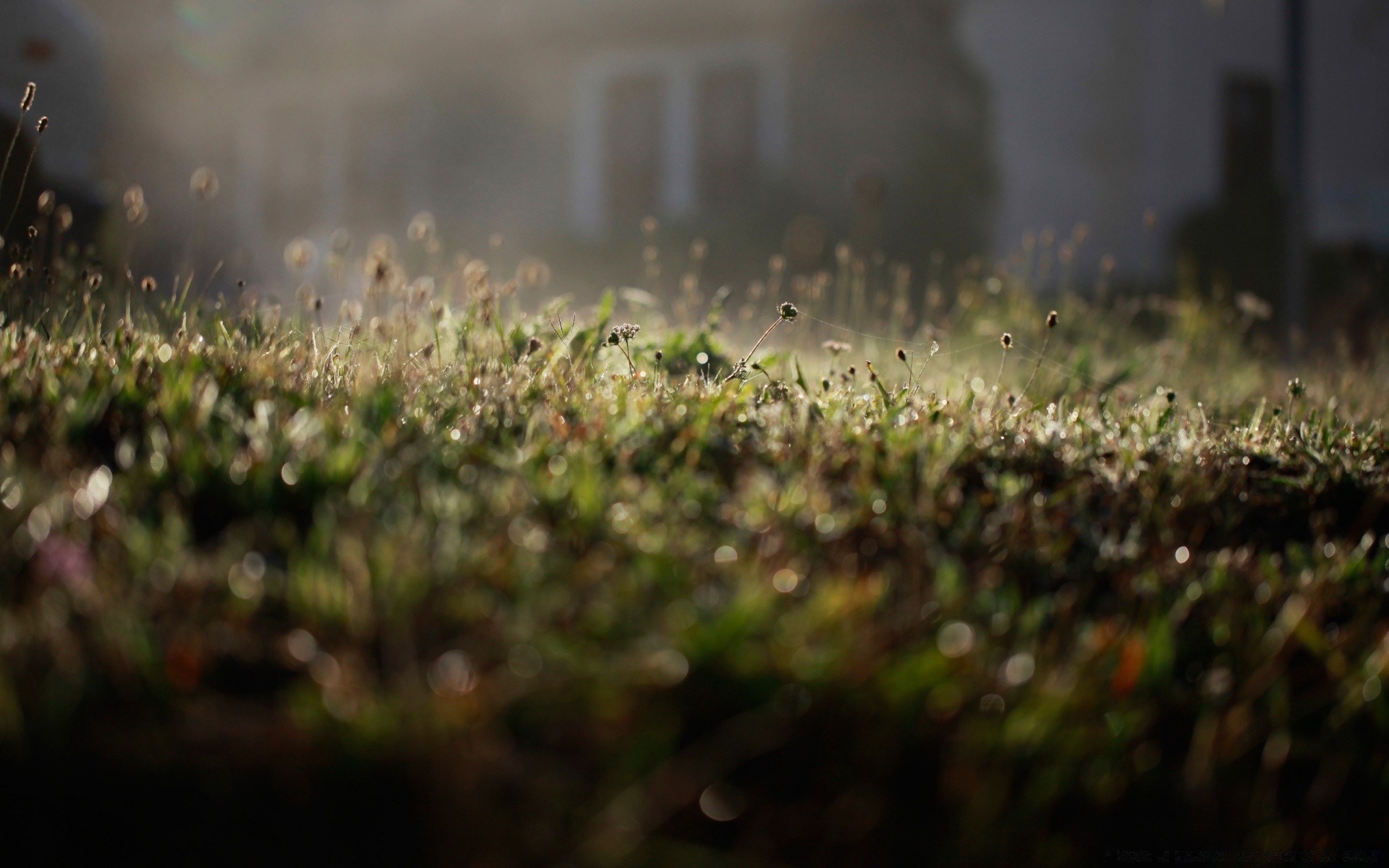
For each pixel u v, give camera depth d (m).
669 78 14.70
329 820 1.60
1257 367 6.24
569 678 1.73
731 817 1.71
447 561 1.97
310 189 17.36
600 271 14.19
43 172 7.51
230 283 7.54
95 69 8.45
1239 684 2.20
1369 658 2.21
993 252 14.17
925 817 1.76
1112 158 15.13
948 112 14.03
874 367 4.67
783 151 14.09
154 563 1.90
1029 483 2.84
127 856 1.58
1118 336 6.90
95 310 4.12
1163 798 1.93
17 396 2.64
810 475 2.60
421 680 1.75
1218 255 14.60
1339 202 16.86
